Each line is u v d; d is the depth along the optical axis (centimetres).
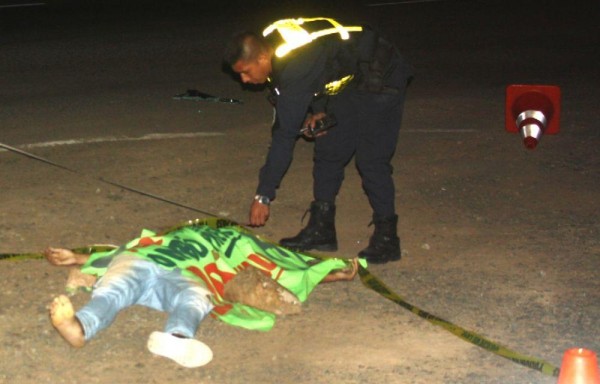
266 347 557
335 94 645
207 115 1102
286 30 622
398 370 536
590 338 581
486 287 652
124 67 1352
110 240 727
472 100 1202
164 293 546
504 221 785
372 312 606
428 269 682
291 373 530
